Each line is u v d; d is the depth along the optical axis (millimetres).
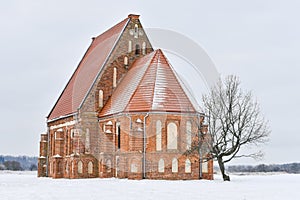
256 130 51031
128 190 35188
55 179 58625
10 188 39031
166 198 29438
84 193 32938
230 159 50750
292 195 31797
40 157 70688
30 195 31625
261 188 37625
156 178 49469
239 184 42812
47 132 71938
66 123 63156
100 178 54469
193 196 30750
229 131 50062
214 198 29656
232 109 50469
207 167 52031
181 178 49844
